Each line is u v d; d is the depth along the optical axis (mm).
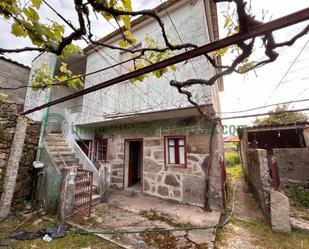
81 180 5430
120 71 6469
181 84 2328
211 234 3504
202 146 5305
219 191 4812
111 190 6965
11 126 4930
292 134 8375
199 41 4578
